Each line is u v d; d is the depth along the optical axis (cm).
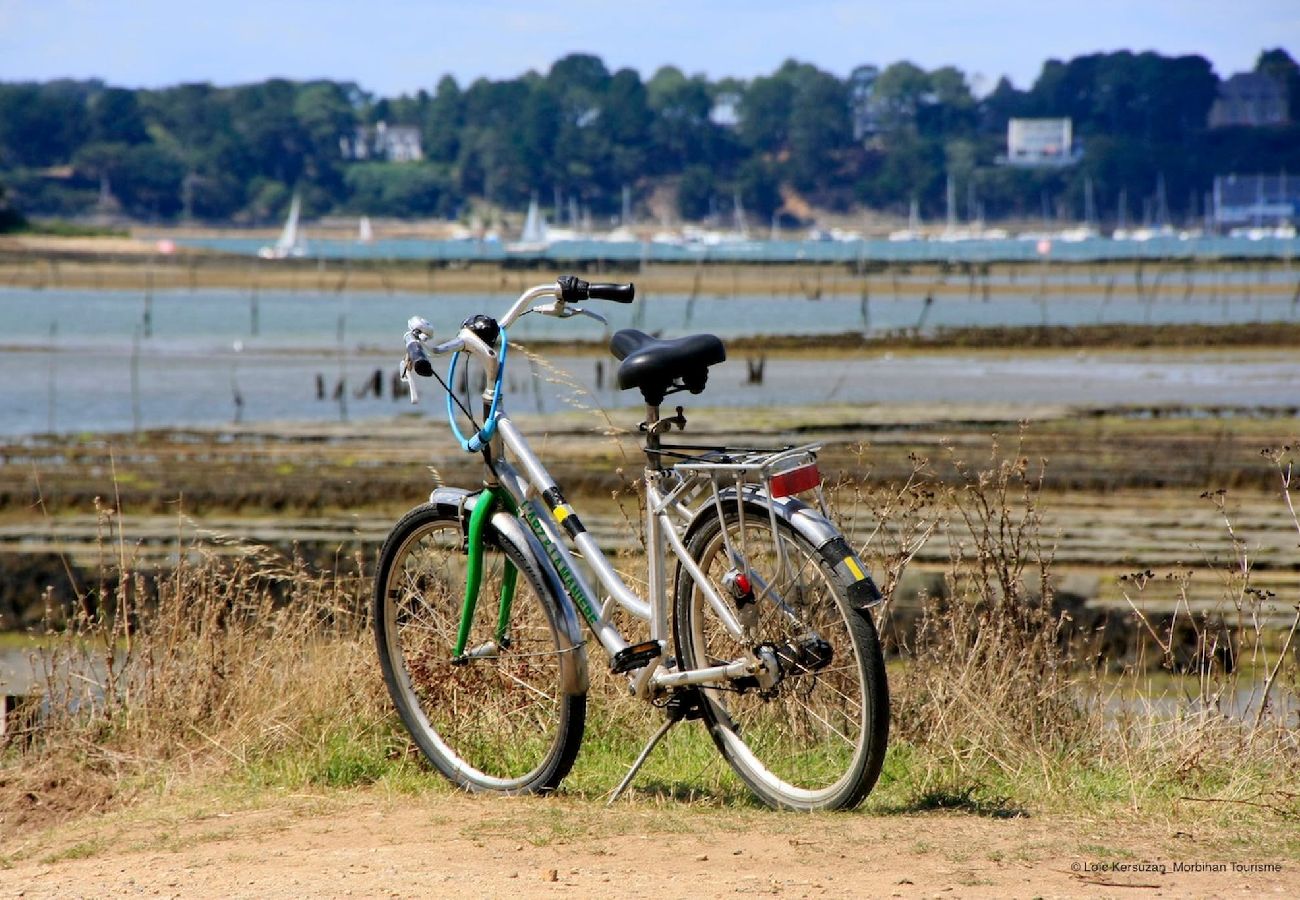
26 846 1684
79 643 2509
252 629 2342
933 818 1595
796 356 19675
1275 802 1656
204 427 11456
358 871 1450
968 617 2156
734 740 1730
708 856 1444
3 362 18188
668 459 1750
